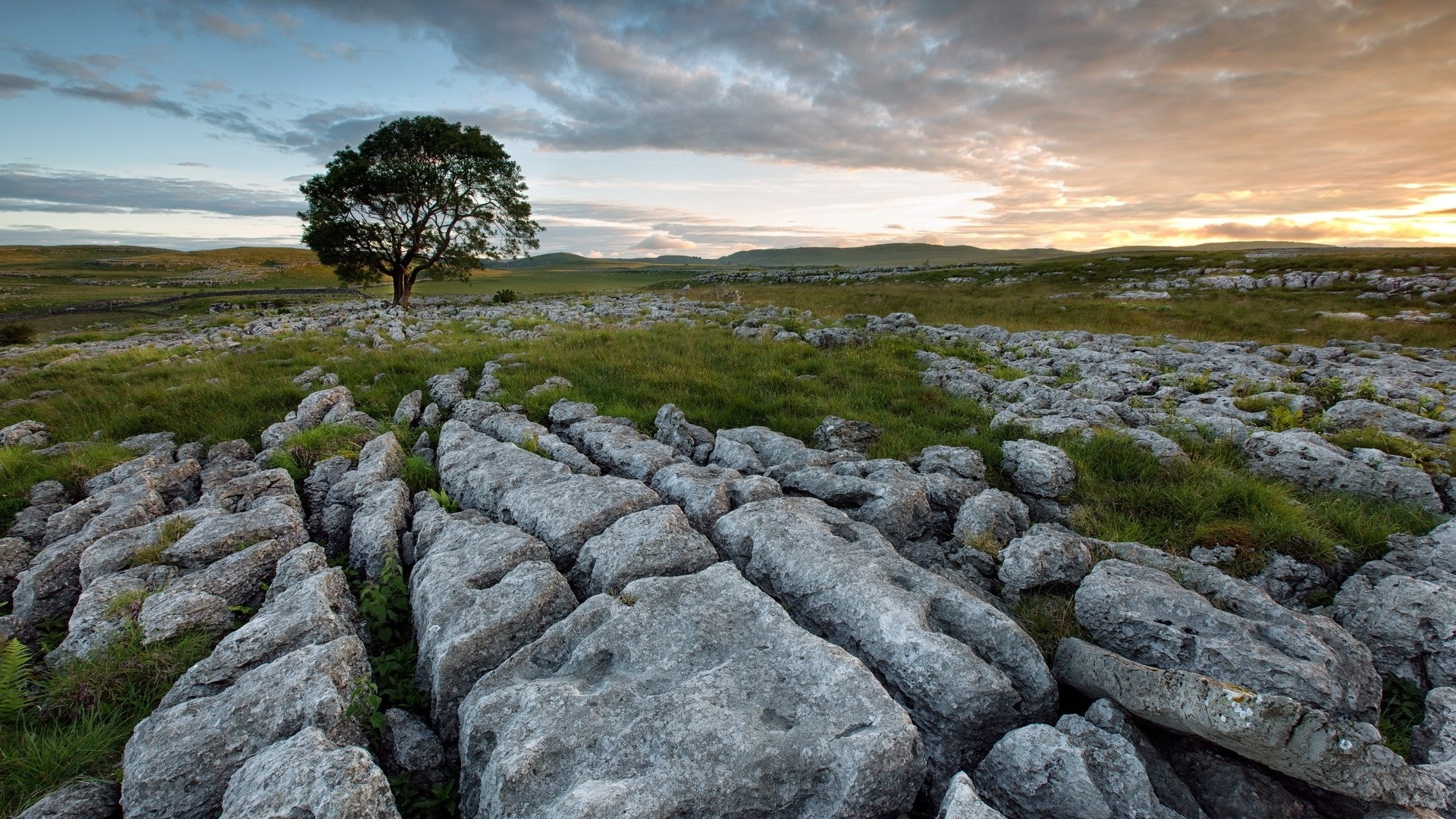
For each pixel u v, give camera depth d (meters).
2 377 16.11
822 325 22.27
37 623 5.95
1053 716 4.34
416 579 5.73
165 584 5.76
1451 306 29.19
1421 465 8.15
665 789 3.29
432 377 12.97
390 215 40.72
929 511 7.12
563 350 15.52
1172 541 6.86
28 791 4.04
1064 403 10.99
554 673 4.38
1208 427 9.84
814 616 5.06
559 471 7.38
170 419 11.27
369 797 3.35
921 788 4.03
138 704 4.69
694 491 6.75
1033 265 60.56
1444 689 4.54
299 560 5.90
